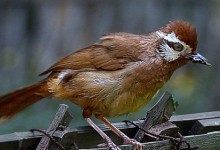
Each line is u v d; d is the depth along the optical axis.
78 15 23.64
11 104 12.28
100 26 23.70
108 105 12.02
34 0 23.58
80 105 12.20
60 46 23.47
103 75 11.98
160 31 12.19
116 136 12.32
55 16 23.61
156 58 12.05
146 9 23.92
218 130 12.65
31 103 12.38
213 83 22.81
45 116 19.53
